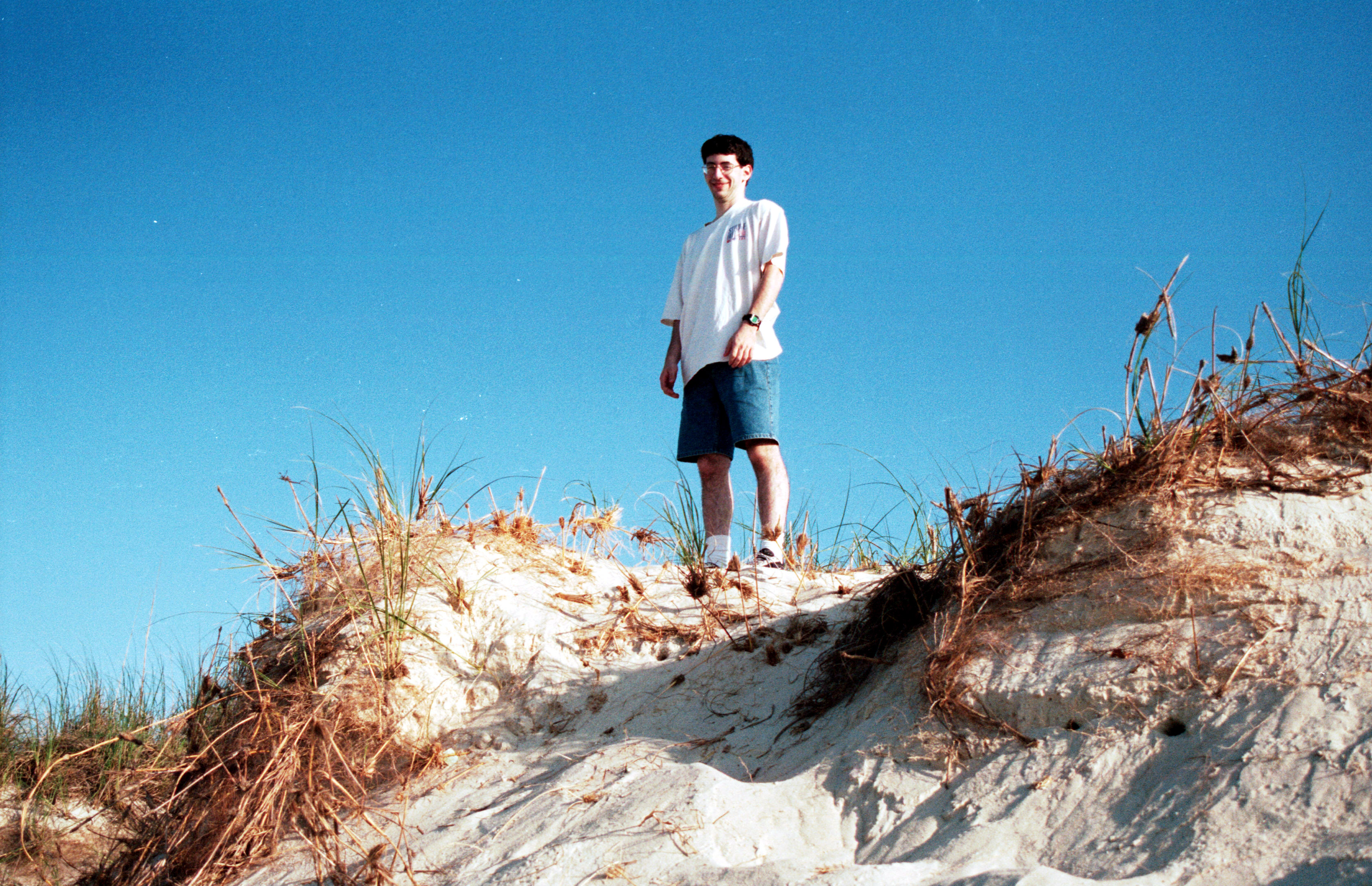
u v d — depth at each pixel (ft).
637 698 11.49
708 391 15.57
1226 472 9.19
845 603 12.38
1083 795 7.27
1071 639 8.50
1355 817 6.03
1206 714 7.30
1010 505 10.16
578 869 7.82
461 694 12.19
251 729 11.35
